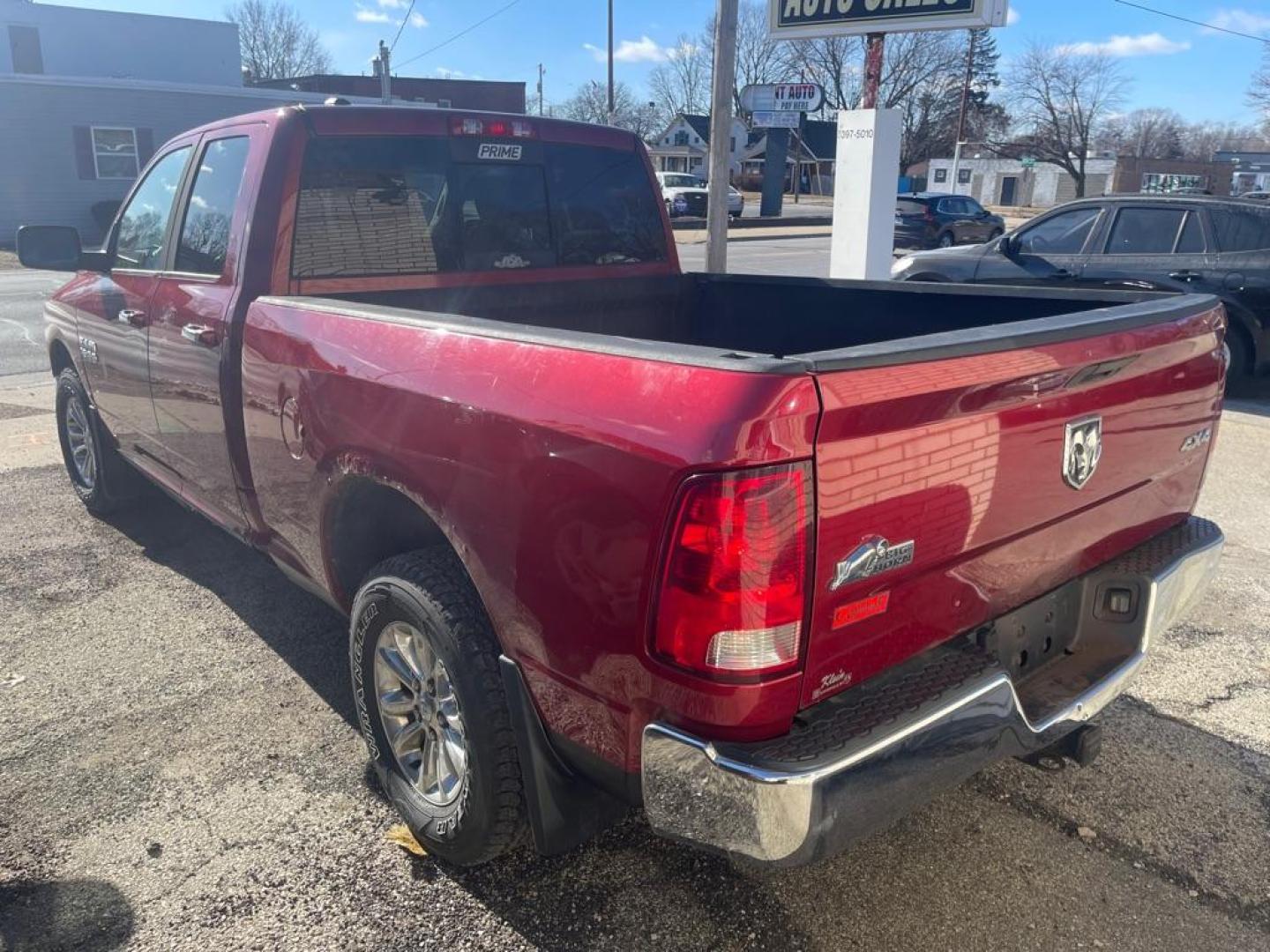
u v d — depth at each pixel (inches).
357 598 114.4
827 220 1513.3
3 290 675.4
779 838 75.9
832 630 79.7
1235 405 344.5
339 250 140.6
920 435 81.3
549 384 87.0
